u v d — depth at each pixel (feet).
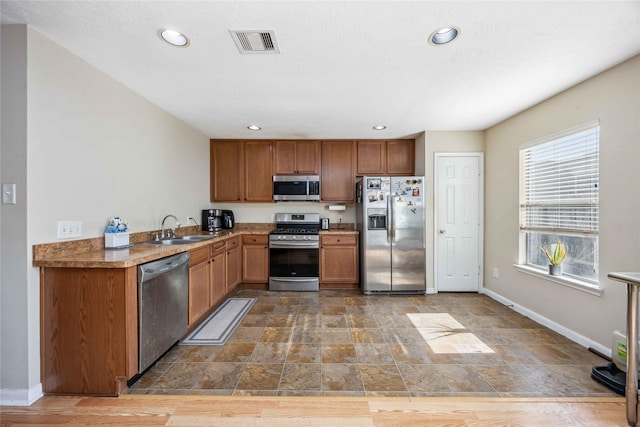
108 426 4.93
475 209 12.97
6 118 5.43
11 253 5.43
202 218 13.30
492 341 8.23
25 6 4.88
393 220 12.89
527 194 10.35
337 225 15.29
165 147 10.27
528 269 9.95
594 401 5.65
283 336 8.61
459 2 4.80
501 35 5.72
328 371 6.72
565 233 8.61
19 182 5.42
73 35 5.73
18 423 4.99
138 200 8.79
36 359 5.61
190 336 8.59
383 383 6.25
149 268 6.24
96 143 7.11
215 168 14.32
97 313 5.69
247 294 12.90
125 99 8.15
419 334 8.71
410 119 11.22
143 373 6.63
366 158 14.32
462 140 12.86
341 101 9.29
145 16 5.15
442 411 5.35
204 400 5.65
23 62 5.40
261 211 15.23
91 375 5.72
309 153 14.33
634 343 4.98
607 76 7.13
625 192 6.74
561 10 4.99
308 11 5.02
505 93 8.63
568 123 8.30
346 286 13.80
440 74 7.41
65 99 6.22
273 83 7.94
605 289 7.23
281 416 5.21
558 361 7.14
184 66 6.98
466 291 13.14
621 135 6.81
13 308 5.46
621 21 5.26
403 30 5.56
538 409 5.41
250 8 4.94
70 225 6.37
